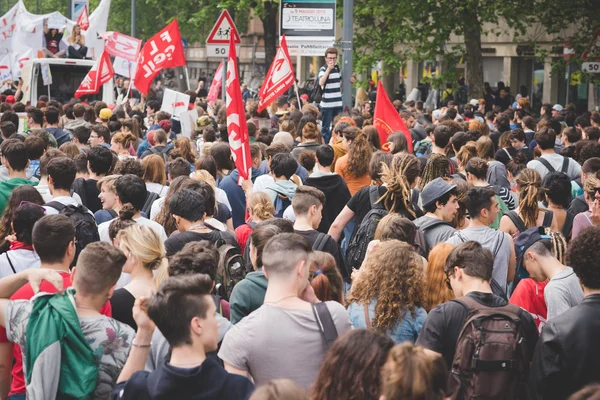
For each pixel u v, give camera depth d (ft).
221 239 54.03
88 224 57.06
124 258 39.63
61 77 200.54
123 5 402.52
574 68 276.82
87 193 71.82
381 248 45.60
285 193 72.79
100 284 38.86
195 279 33.76
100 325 38.55
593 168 68.54
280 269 38.65
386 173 63.57
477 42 203.72
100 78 162.09
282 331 37.86
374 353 30.94
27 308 38.73
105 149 72.43
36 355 37.27
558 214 64.64
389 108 102.37
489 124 151.53
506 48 295.69
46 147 84.48
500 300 42.55
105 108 137.28
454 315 42.06
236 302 45.70
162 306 33.30
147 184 72.69
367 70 208.74
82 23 231.30
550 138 85.76
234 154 76.02
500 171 78.33
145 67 148.25
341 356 31.19
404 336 44.52
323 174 72.64
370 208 64.85
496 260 54.54
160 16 367.25
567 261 40.88
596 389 26.61
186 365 33.37
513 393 40.86
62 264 42.65
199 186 58.75
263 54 439.22
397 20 202.08
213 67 479.41
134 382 33.47
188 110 146.20
